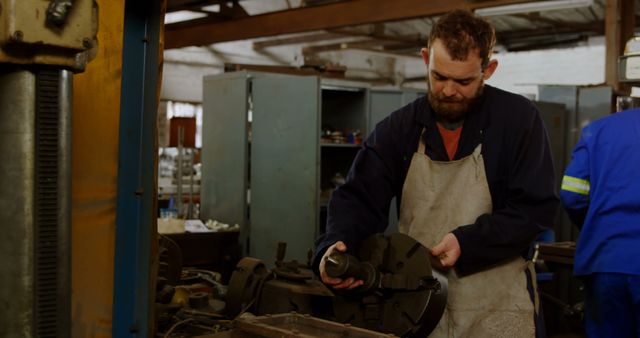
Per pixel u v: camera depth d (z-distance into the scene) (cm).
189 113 926
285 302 198
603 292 225
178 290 211
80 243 131
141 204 145
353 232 150
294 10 562
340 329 126
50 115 88
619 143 225
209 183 477
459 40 136
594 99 486
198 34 636
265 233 443
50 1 84
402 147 156
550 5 526
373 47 958
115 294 144
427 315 137
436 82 142
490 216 144
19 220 87
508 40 812
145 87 145
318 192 428
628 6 487
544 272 331
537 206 143
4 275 87
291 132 434
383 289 142
